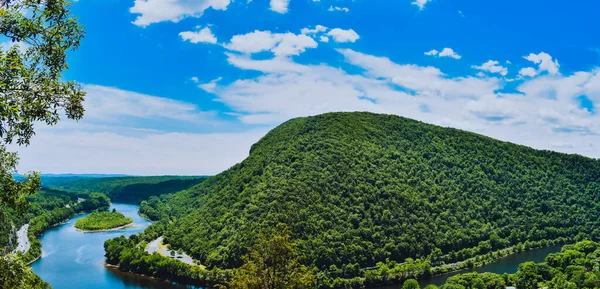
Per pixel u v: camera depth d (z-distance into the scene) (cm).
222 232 19050
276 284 4434
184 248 19938
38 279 2616
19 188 2541
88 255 19912
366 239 18875
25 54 2536
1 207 2689
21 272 2409
